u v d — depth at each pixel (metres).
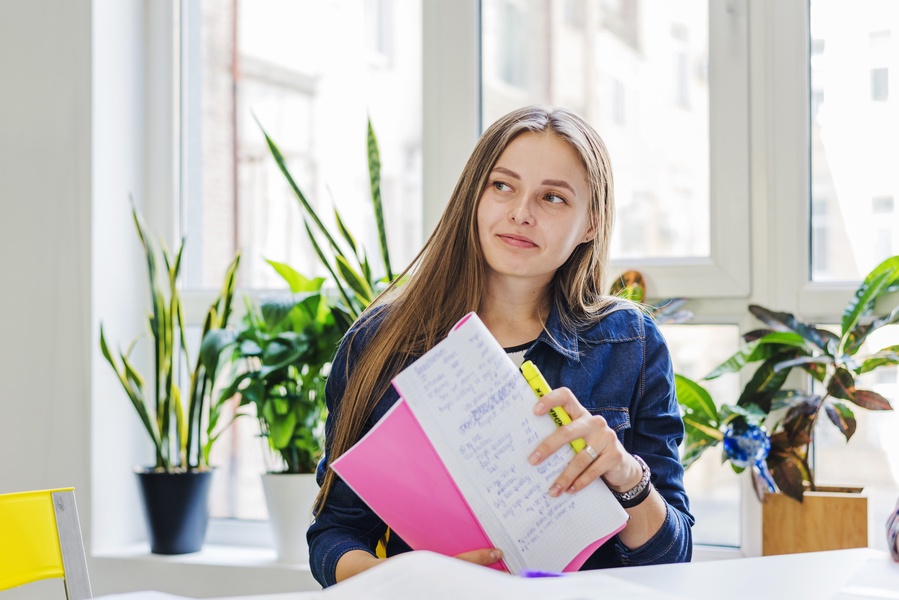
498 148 1.35
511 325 1.43
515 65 2.24
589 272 1.45
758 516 2.00
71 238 2.32
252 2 2.46
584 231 1.39
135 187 2.43
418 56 2.32
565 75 2.20
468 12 2.24
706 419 1.86
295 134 2.43
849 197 2.00
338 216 2.10
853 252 2.01
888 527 1.14
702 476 2.07
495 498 1.04
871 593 0.95
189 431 2.24
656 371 1.41
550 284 1.46
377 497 1.08
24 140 2.35
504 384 1.05
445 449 1.04
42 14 2.34
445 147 2.26
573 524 1.04
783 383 1.93
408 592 0.75
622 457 1.09
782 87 2.02
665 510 1.24
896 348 1.81
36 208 2.34
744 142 2.04
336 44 2.39
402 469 1.07
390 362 1.39
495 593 0.74
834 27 2.01
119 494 2.36
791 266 2.01
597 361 1.39
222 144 2.48
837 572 1.04
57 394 2.31
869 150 1.99
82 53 2.32
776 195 2.03
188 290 2.49
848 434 1.75
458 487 1.04
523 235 1.31
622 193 2.16
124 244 2.40
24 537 1.23
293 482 2.11
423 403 1.04
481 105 2.27
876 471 1.95
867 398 1.76
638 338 1.42
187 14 2.50
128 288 2.41
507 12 2.24
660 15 2.12
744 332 2.06
